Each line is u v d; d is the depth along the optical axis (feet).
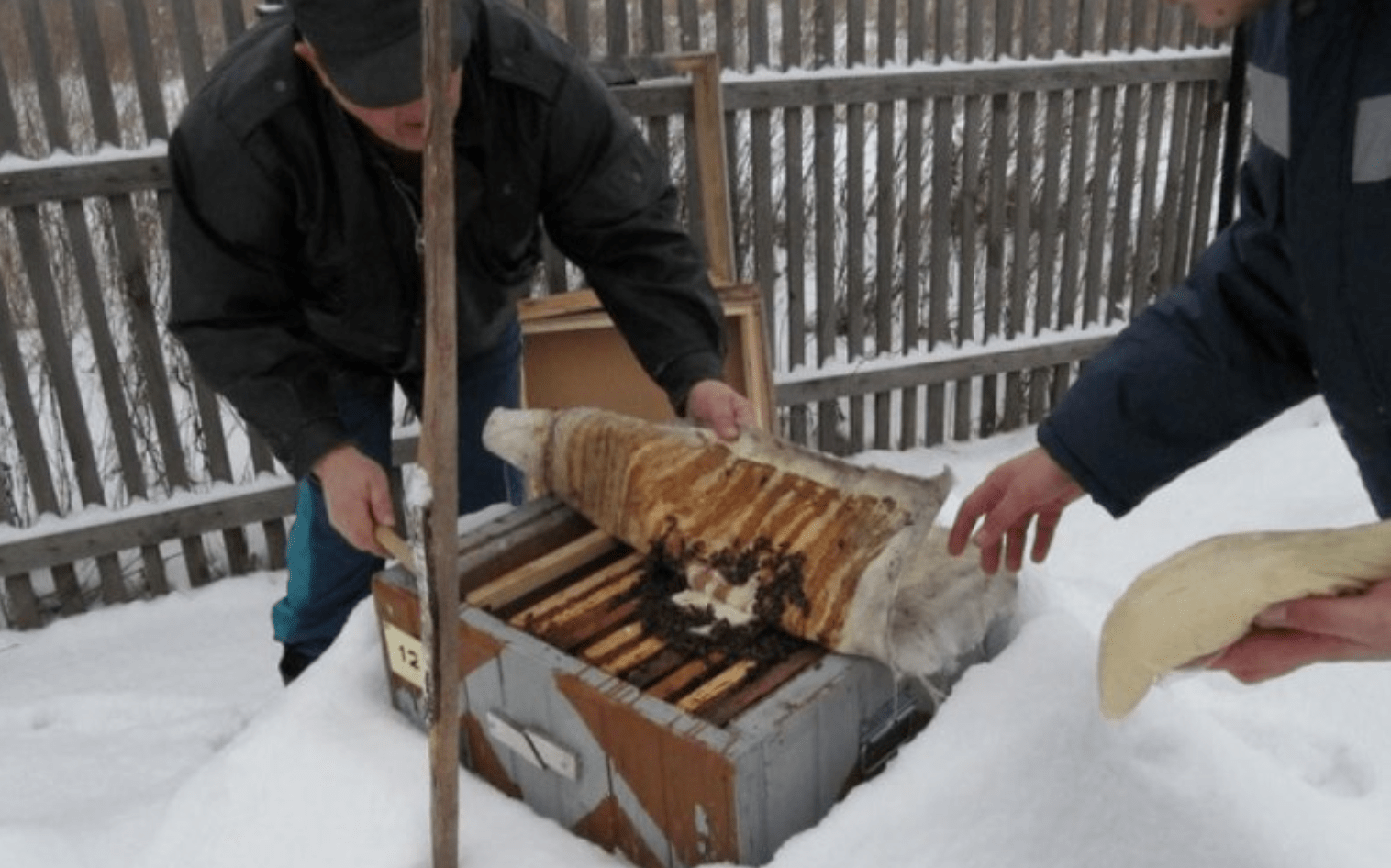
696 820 3.38
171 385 9.69
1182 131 10.66
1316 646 2.46
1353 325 3.06
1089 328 11.09
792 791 3.40
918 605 3.80
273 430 5.15
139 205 9.38
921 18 9.43
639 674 3.66
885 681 3.66
